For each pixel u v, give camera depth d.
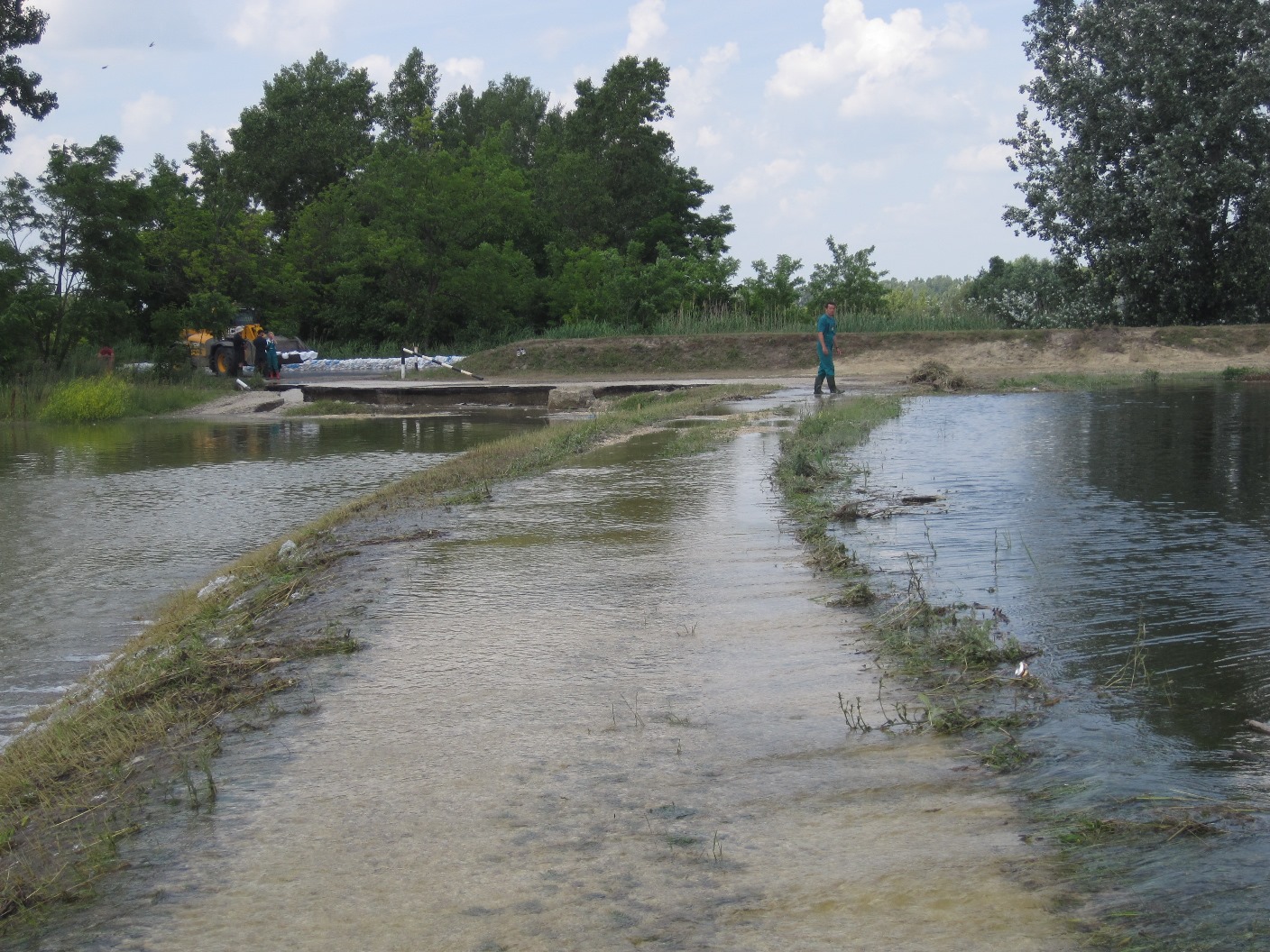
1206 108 36.00
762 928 3.01
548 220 60.81
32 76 34.09
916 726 4.44
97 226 33.34
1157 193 35.03
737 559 7.76
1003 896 3.07
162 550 11.13
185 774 4.33
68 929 3.24
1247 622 5.73
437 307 51.69
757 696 4.93
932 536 8.24
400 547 8.84
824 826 3.61
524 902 3.23
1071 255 38.69
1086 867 3.18
